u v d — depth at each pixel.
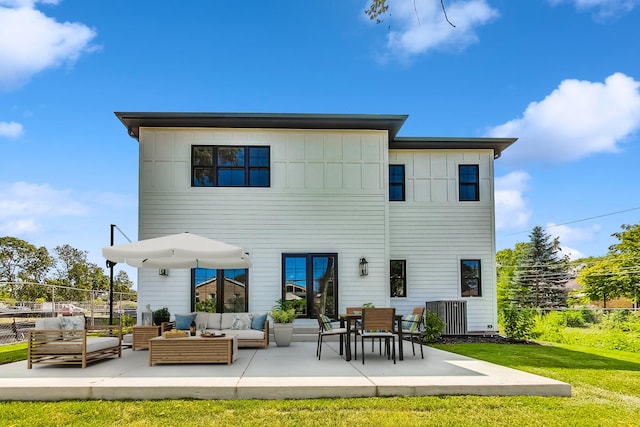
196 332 9.98
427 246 15.86
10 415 5.82
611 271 20.67
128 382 6.84
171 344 8.70
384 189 14.47
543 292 23.27
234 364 8.73
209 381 6.91
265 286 14.00
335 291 14.07
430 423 5.55
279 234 14.15
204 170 14.16
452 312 15.15
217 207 14.07
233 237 14.04
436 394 6.67
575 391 7.11
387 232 14.34
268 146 14.38
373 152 14.57
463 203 16.05
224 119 13.92
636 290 20.05
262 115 13.80
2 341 15.35
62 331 8.36
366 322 8.88
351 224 14.30
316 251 14.16
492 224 16.06
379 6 6.13
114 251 9.23
